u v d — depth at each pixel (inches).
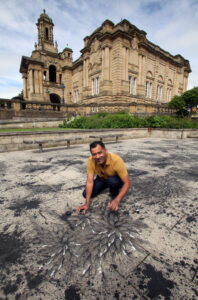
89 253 66.2
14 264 61.6
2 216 92.3
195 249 68.7
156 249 68.4
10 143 274.5
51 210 98.3
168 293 50.8
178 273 57.7
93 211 96.6
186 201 111.0
